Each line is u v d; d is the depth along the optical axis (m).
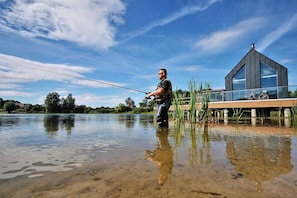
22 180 1.12
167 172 1.24
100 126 4.82
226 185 1.04
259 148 2.01
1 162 1.49
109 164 1.42
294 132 3.53
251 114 11.01
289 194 0.94
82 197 0.91
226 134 3.22
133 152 1.82
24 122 6.58
